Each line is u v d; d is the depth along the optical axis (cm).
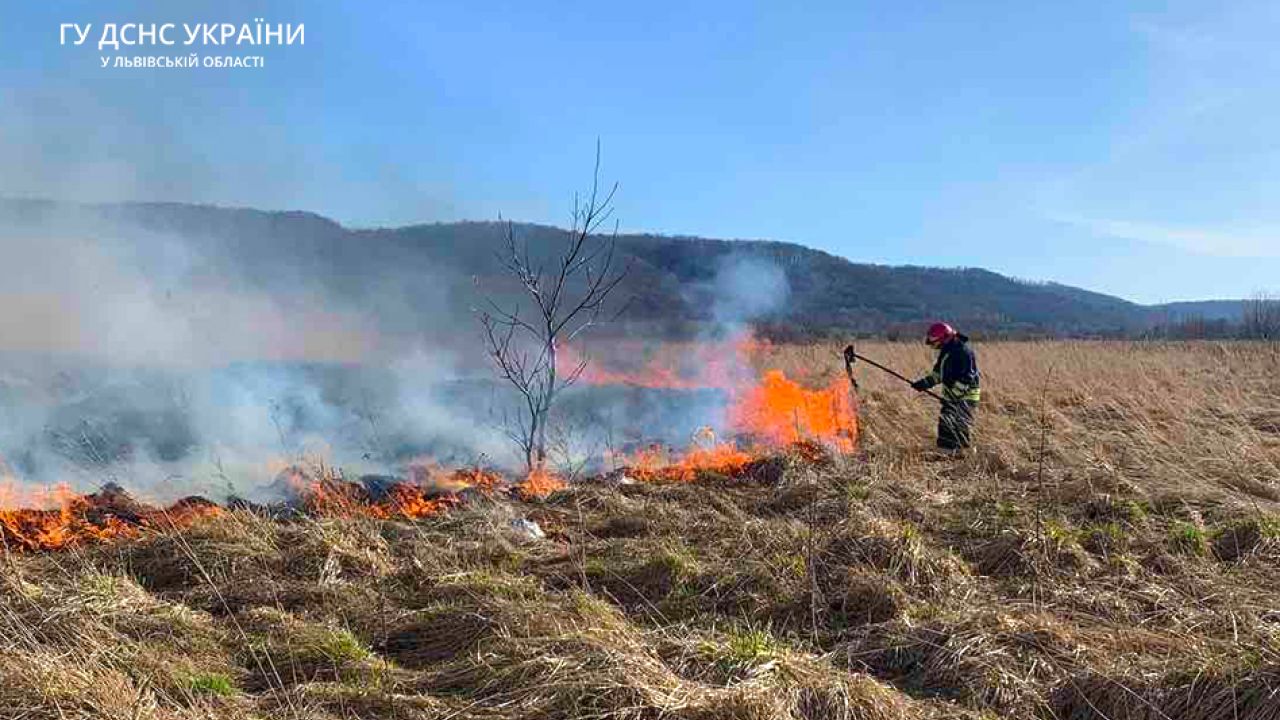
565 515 744
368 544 618
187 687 416
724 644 438
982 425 1111
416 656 476
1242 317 4159
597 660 410
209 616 504
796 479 835
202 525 628
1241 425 1049
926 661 450
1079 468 841
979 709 409
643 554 611
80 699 373
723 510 765
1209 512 710
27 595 487
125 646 445
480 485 844
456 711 395
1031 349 2066
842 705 393
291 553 593
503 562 609
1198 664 416
